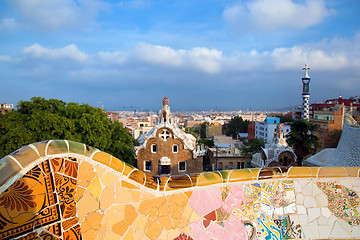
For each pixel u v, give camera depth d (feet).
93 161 11.07
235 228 12.81
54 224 10.12
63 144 10.64
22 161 9.64
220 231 12.68
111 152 76.89
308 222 13.44
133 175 11.94
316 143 92.02
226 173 13.43
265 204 13.34
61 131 62.59
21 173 9.53
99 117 72.95
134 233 11.70
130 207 11.75
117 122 83.76
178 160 90.74
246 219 13.01
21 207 9.48
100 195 11.15
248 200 13.23
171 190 12.49
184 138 89.92
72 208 10.55
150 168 92.12
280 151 92.73
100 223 11.07
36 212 9.76
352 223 13.70
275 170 13.88
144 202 12.01
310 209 13.62
